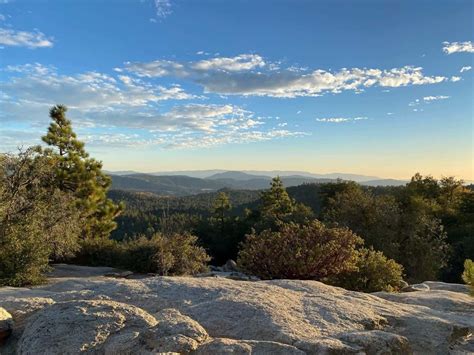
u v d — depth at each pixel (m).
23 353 4.87
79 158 26.36
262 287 7.41
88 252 22.88
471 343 6.30
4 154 19.02
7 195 17.97
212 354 4.68
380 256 14.54
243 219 47.94
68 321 5.11
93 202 26.69
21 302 6.54
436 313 7.28
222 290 7.05
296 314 6.08
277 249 13.69
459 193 42.25
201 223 46.78
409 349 5.38
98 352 4.79
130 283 7.44
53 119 26.88
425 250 25.50
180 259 20.55
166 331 5.03
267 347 4.82
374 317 6.29
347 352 4.82
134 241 22.77
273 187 57.94
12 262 14.12
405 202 37.75
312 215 35.81
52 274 17.61
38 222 17.52
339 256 13.09
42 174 20.16
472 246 29.88
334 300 6.93
